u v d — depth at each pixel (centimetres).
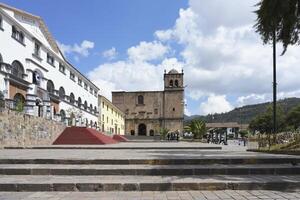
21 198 617
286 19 908
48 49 3600
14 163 896
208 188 684
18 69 2923
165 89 7919
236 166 848
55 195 643
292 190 674
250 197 614
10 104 1961
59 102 3959
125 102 8200
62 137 2433
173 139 5816
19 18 3086
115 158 919
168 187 684
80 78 5094
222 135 5456
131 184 684
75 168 806
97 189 683
